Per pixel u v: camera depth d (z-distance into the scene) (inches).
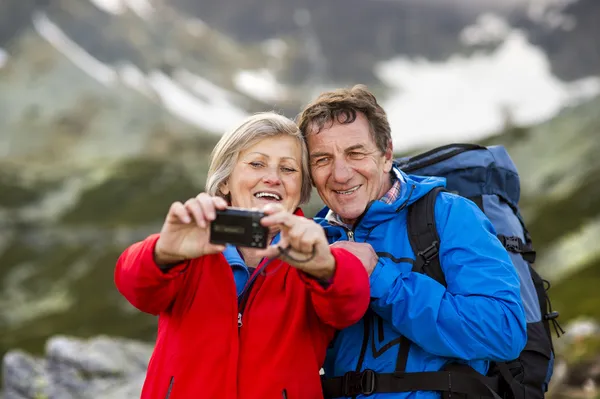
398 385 146.9
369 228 158.1
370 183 155.9
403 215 156.4
